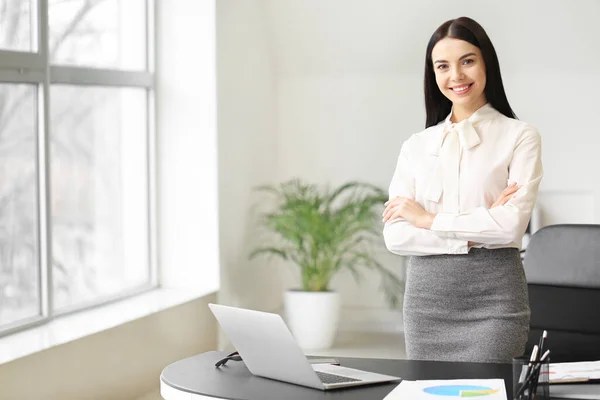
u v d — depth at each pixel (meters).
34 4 4.82
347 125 7.58
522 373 2.26
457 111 3.32
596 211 7.20
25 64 4.68
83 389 4.63
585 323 4.07
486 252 3.14
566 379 2.51
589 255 4.15
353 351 6.69
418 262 3.27
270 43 7.43
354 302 7.63
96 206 5.59
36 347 4.32
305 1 7.09
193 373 2.67
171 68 6.24
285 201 7.68
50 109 5.12
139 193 6.13
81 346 4.61
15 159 4.71
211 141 6.20
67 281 5.29
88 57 5.50
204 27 6.17
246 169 6.85
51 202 5.04
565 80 7.17
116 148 5.81
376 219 7.51
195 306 5.90
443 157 3.25
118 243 5.86
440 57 3.21
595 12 6.75
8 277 4.69
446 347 3.19
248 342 2.59
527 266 4.29
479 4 6.88
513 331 3.10
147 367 5.29
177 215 6.28
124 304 5.62
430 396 2.36
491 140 3.21
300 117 7.66
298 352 2.43
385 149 7.54
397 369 2.72
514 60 7.17
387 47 7.27
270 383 2.54
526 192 3.13
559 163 7.23
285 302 6.88
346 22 7.16
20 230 4.77
